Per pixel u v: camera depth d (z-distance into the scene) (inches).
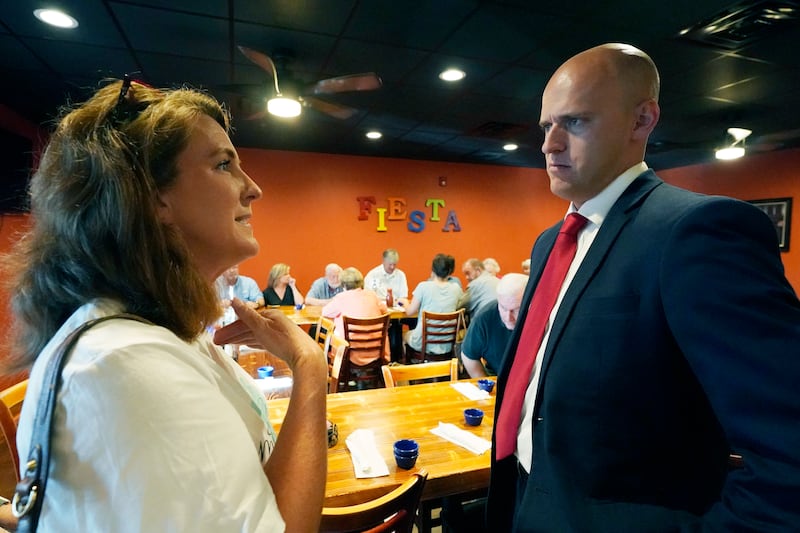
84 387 15.0
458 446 55.4
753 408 19.3
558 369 28.5
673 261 23.6
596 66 29.8
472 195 250.7
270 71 101.0
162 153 20.3
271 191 215.2
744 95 134.3
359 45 103.8
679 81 123.0
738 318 20.3
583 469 27.0
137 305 18.9
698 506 25.9
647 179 30.1
